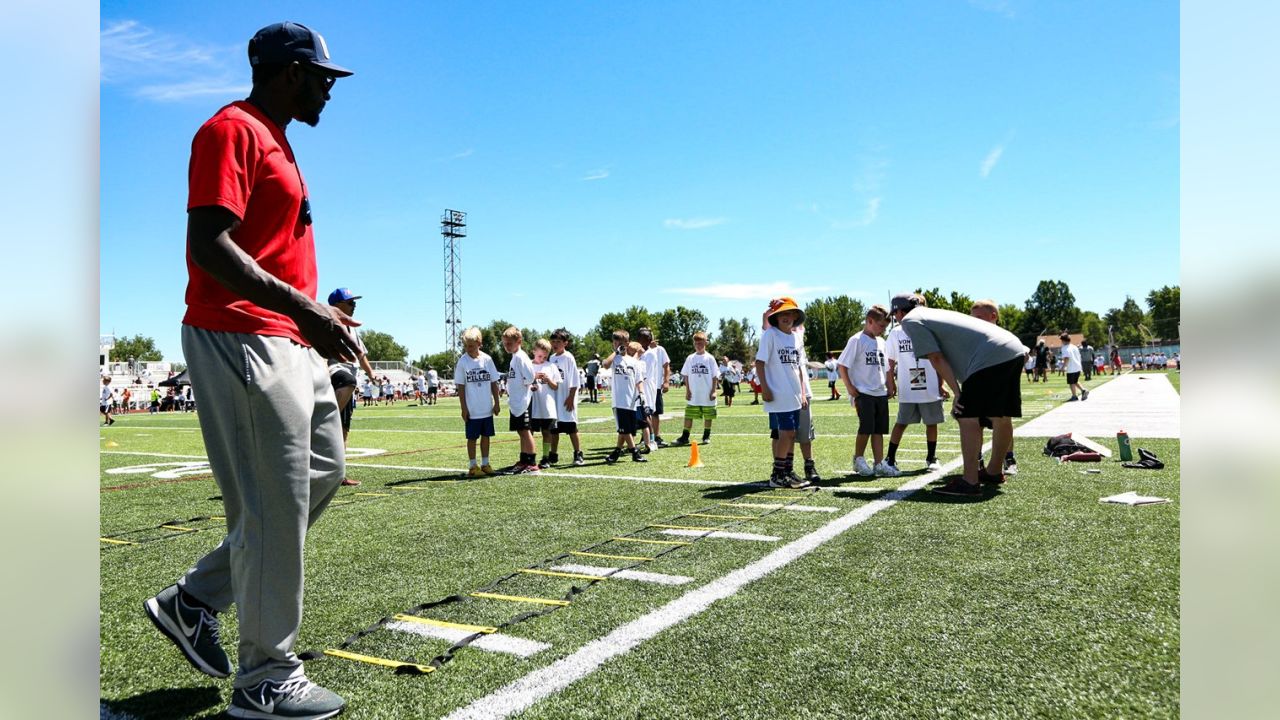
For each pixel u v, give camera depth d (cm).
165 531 504
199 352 210
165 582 368
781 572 342
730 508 522
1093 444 726
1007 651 241
